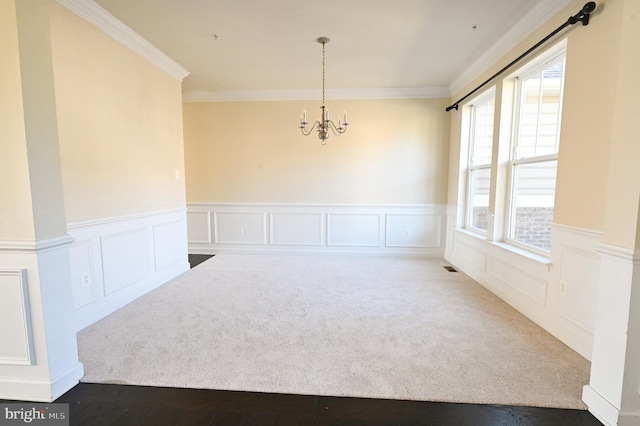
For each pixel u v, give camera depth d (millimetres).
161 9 2562
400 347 2213
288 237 5195
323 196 5066
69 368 1775
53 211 1664
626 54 1376
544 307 2502
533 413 1594
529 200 2939
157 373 1913
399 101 4820
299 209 5125
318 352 2148
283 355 2109
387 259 4875
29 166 1522
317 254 5160
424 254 5035
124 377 1873
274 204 5133
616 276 1448
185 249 4184
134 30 2926
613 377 1468
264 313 2797
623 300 1415
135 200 3164
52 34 2227
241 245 5242
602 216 1953
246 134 5051
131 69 3066
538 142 2824
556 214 2367
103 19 2621
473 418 1562
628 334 1402
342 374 1906
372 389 1773
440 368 1964
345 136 4934
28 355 1637
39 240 1579
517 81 3131
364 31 2945
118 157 2908
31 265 1578
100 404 1658
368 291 3387
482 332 2439
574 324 2178
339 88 4762
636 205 1350
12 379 1661
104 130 2730
